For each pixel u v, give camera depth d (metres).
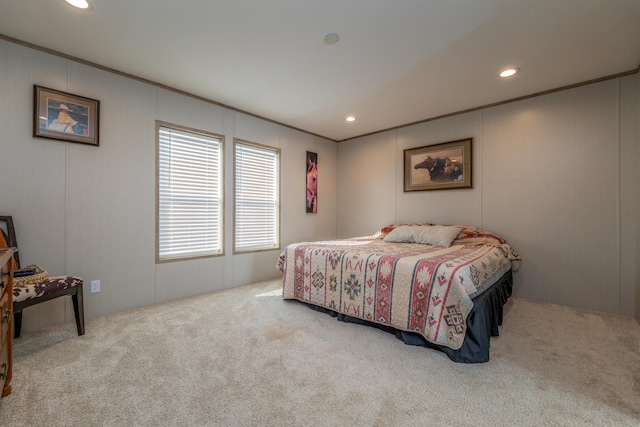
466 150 3.65
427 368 1.79
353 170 4.94
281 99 3.37
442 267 2.02
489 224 3.49
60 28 2.10
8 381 1.48
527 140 3.23
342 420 1.34
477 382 1.64
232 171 3.64
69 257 2.47
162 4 1.85
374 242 3.54
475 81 2.90
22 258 2.25
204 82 2.96
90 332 2.27
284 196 4.29
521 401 1.48
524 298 3.24
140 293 2.88
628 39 2.19
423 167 4.06
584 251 2.91
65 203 2.45
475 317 1.89
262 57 2.48
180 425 1.29
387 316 2.24
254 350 2.00
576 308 2.92
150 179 2.95
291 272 3.06
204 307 2.90
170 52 2.42
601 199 2.82
